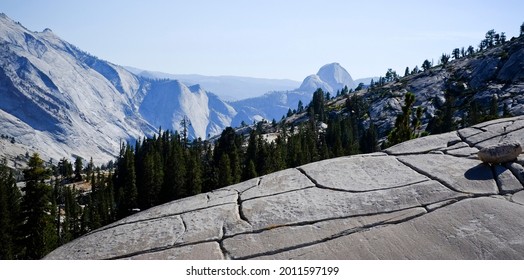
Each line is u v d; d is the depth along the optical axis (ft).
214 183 164.35
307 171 24.48
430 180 20.88
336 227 17.11
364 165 24.57
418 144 27.66
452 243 15.12
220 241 16.93
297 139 220.84
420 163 23.62
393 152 26.73
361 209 18.42
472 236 15.35
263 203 20.27
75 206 185.88
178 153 192.44
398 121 92.99
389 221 17.13
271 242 16.46
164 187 163.22
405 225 16.71
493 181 19.76
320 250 15.62
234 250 16.08
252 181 24.35
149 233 18.30
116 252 16.85
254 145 193.88
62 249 18.17
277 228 17.49
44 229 110.32
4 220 104.73
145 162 172.14
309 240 16.34
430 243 15.31
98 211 170.60
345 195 20.16
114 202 193.88
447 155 24.68
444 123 265.13
